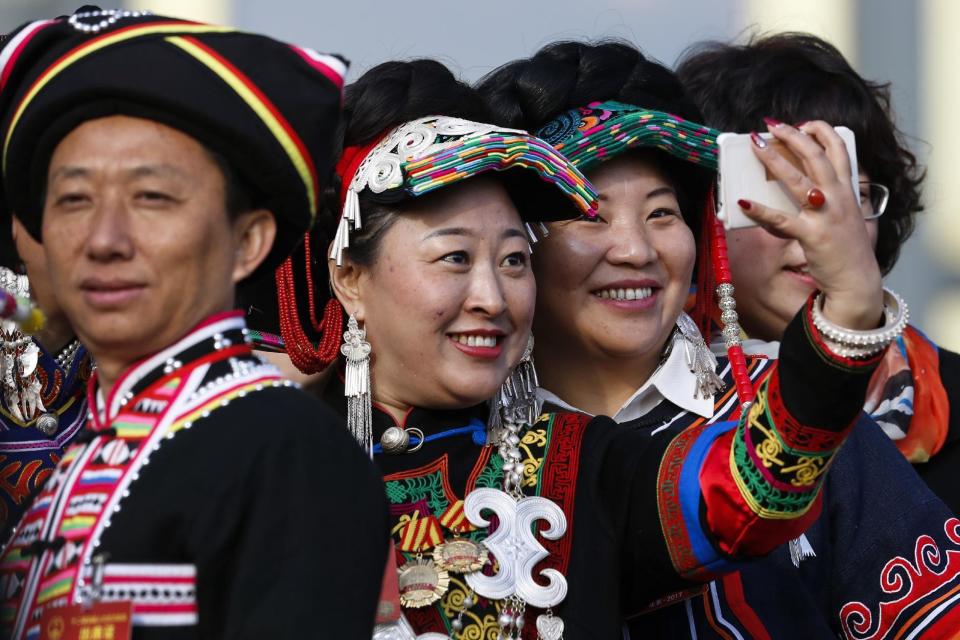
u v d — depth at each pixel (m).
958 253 12.38
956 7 12.28
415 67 5.79
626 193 6.08
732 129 7.33
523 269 5.55
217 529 3.75
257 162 4.01
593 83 6.15
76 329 4.05
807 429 4.55
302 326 5.84
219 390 3.95
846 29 12.13
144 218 3.90
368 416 5.55
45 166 4.03
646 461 5.22
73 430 5.62
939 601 5.97
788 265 7.07
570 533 5.30
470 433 5.59
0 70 4.12
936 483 7.36
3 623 4.00
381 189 5.32
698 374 6.28
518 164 5.38
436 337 5.40
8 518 4.93
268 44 4.09
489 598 5.18
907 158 7.78
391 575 5.07
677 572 5.05
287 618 3.65
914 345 7.59
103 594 3.71
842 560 6.16
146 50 3.93
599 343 6.12
